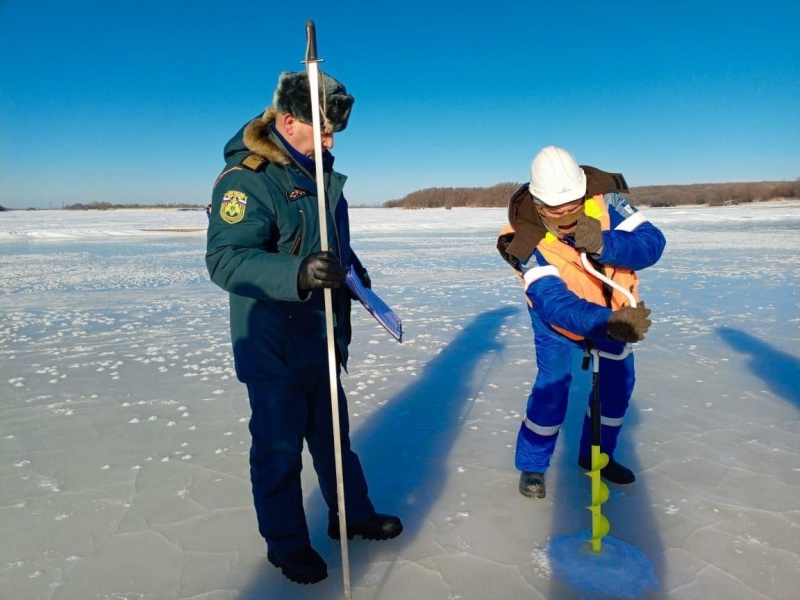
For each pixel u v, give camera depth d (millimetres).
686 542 2297
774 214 36750
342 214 2217
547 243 2492
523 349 5324
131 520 2545
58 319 7027
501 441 3311
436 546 2326
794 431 3320
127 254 16500
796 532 2344
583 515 2527
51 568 2217
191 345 5660
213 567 2219
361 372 4664
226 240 1867
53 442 3373
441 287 9352
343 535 1981
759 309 6801
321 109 1942
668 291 8266
